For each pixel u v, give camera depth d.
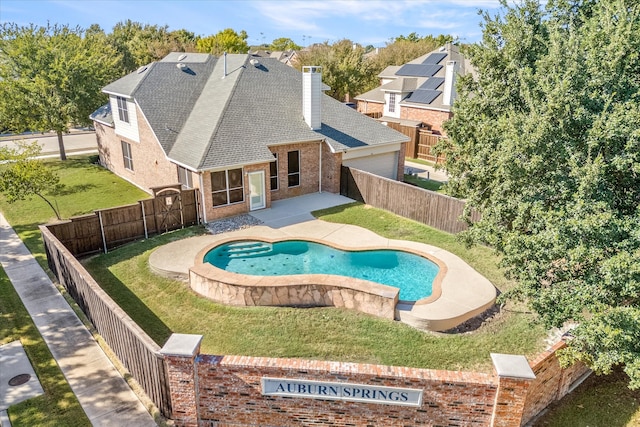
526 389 7.68
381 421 8.36
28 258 16.73
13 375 10.20
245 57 26.56
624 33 9.73
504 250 10.04
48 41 30.42
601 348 8.30
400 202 21.00
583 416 9.31
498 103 13.48
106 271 15.62
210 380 8.38
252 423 8.67
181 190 19.11
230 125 21.44
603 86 9.99
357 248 17.14
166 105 23.70
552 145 9.35
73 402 9.37
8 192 17.53
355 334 11.80
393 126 34.81
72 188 25.77
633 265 7.59
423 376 7.94
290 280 13.20
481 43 14.37
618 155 8.92
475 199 12.94
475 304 12.73
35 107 29.84
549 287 9.08
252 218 20.56
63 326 12.25
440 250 16.86
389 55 56.75
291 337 11.69
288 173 23.11
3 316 12.72
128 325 9.50
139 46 54.31
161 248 17.09
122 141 26.89
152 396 9.30
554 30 10.87
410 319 12.12
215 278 13.39
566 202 9.12
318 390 8.22
